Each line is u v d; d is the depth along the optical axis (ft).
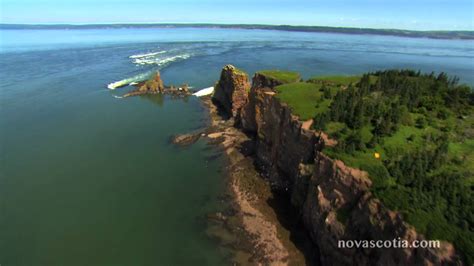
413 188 84.89
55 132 204.64
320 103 142.51
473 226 73.15
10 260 106.52
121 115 237.25
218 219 124.57
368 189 89.92
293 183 133.69
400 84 147.95
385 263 80.33
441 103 131.44
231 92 230.07
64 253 109.50
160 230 120.06
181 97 283.18
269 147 155.94
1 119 224.12
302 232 114.01
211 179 152.15
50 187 146.20
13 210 130.31
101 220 125.29
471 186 84.28
